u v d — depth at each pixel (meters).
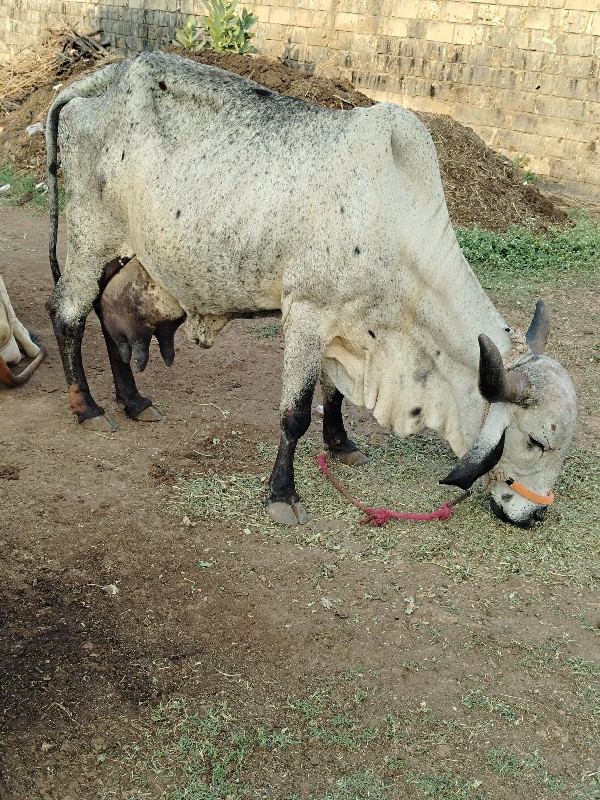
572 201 9.30
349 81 10.88
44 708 2.85
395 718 2.88
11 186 8.40
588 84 9.30
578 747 2.83
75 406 4.15
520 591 3.37
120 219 3.80
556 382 3.40
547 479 3.52
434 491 3.87
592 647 3.17
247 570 3.39
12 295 5.59
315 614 3.23
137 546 3.47
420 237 3.45
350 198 3.38
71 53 11.80
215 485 3.82
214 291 3.67
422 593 3.34
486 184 7.96
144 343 4.00
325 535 3.59
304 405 3.57
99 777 2.69
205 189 3.53
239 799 2.65
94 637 3.09
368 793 2.67
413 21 10.24
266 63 9.12
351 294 3.45
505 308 5.95
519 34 9.59
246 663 3.03
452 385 3.59
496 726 2.88
